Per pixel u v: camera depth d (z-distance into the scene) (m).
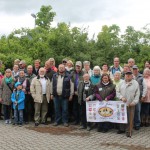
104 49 28.08
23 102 12.98
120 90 11.45
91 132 11.77
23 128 12.41
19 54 23.59
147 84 12.48
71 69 13.11
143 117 12.77
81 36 27.16
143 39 28.84
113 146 9.84
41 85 12.87
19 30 26.02
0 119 14.24
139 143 10.23
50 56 24.08
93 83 12.41
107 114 11.62
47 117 13.92
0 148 9.52
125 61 27.38
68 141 10.41
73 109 13.05
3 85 13.42
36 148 9.56
